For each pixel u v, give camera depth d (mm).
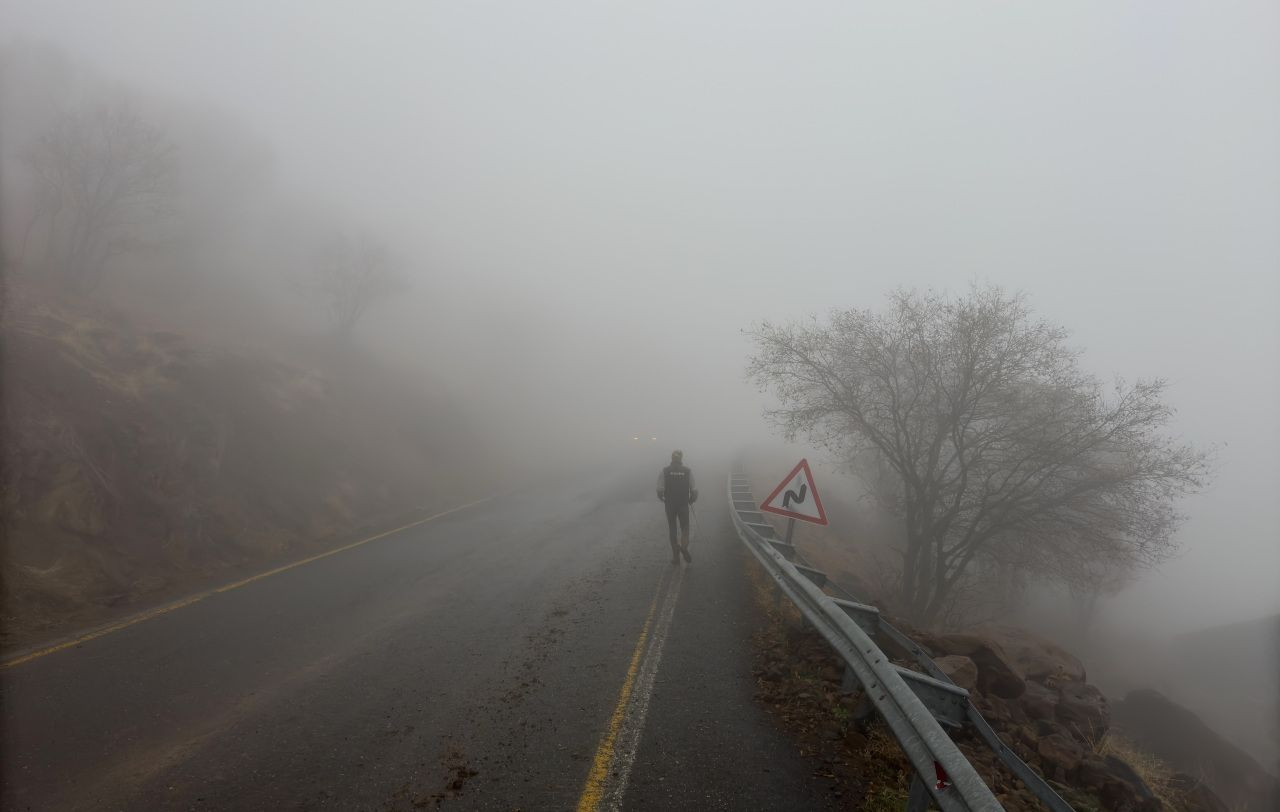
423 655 6027
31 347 9000
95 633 6039
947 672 5828
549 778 3986
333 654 5984
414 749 4309
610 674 5680
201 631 6344
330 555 9898
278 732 4488
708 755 4324
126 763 3996
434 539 11383
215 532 9594
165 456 9469
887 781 4082
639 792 3859
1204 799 6891
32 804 3500
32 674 5051
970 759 4648
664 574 9328
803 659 6023
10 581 6406
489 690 5289
